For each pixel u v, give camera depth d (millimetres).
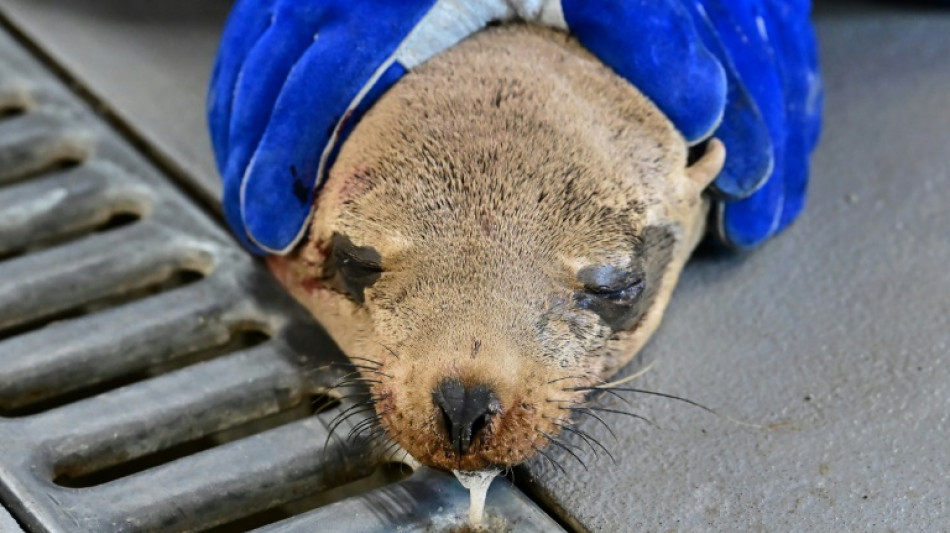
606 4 844
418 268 788
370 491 782
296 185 833
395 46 831
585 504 781
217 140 902
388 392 773
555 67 845
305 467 800
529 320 776
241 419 836
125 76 1073
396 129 818
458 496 777
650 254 829
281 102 832
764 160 871
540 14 863
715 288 922
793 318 899
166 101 1048
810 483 793
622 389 839
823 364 866
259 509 791
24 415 843
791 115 939
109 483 782
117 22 1134
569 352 788
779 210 923
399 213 797
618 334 832
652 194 822
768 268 938
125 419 816
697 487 790
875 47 1152
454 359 754
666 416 831
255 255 918
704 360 869
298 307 884
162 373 873
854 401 841
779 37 939
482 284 779
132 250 920
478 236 788
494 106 821
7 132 997
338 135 837
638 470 799
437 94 828
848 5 1202
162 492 778
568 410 787
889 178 1015
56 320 909
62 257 914
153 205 951
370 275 809
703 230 920
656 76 837
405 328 778
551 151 806
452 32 850
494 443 746
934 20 1181
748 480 794
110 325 872
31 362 848
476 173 799
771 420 829
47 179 964
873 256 946
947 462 805
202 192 969
